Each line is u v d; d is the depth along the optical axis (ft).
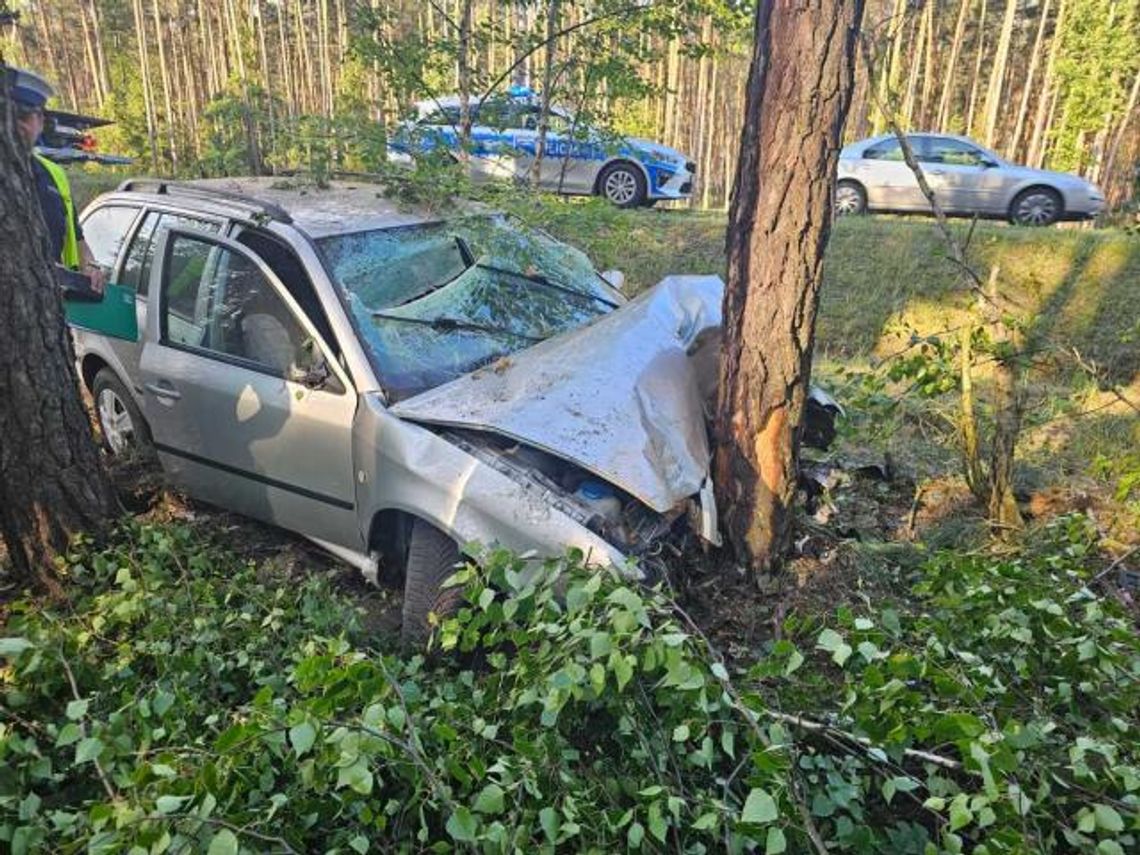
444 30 27.91
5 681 8.86
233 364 12.64
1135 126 76.33
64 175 14.06
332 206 13.82
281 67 92.94
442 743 7.68
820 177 10.80
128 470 14.64
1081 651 8.23
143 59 77.71
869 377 15.39
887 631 9.11
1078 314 29.12
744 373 11.39
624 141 24.73
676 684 7.07
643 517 10.48
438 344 12.43
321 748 6.79
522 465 10.44
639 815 7.53
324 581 11.15
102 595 10.75
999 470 14.49
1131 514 14.30
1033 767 7.27
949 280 30.94
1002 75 71.92
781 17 10.67
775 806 6.27
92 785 7.94
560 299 14.65
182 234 13.67
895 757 7.52
